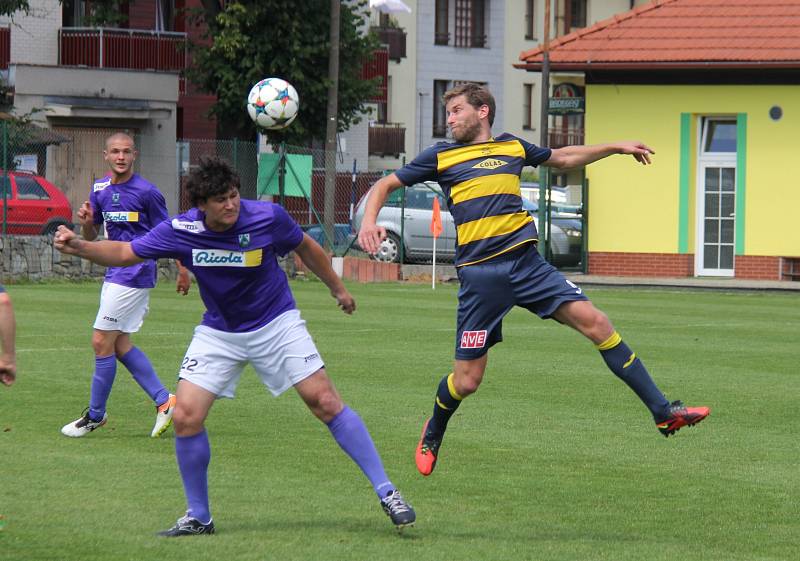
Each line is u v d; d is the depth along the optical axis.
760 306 62.62
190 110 118.94
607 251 84.75
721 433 26.56
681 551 16.98
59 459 22.83
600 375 35.28
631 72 84.25
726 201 83.69
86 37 107.81
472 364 20.14
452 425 27.06
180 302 59.47
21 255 71.88
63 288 67.50
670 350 42.25
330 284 18.41
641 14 87.00
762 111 82.25
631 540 17.59
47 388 31.56
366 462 17.66
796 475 22.38
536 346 42.66
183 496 19.83
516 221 19.98
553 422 27.59
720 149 83.94
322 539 17.23
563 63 85.00
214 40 100.75
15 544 16.66
